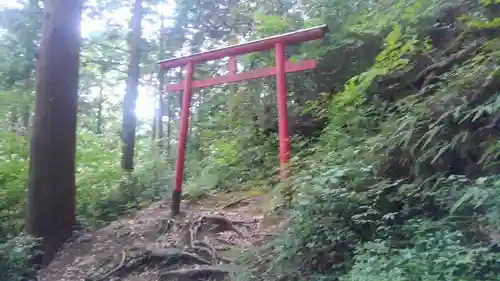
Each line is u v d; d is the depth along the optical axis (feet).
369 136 21.44
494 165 15.55
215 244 22.33
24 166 32.83
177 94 56.29
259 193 28.55
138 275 21.21
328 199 16.21
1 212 29.48
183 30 52.31
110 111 70.90
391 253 13.78
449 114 16.85
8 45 41.37
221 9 49.90
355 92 24.08
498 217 12.55
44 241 25.27
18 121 47.60
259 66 35.86
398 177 17.90
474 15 22.17
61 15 26.40
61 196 26.08
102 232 26.55
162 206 30.45
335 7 31.76
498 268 11.48
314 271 15.62
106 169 35.91
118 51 52.60
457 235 12.75
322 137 26.07
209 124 41.81
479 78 16.94
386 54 23.75
